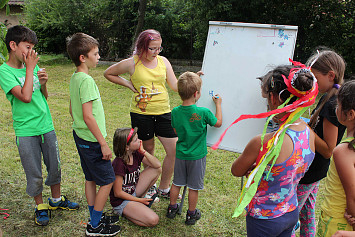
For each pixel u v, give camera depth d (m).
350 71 8.63
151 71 2.79
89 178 2.57
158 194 3.21
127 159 2.70
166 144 2.98
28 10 13.71
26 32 2.38
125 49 13.43
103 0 12.84
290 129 1.57
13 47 2.38
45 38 13.71
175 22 12.49
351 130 1.58
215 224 2.80
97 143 2.40
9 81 2.41
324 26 8.49
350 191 1.54
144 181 2.96
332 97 1.84
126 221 2.79
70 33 13.55
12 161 3.72
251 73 2.73
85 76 2.31
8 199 2.99
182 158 2.66
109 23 13.45
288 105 1.48
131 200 2.77
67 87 8.22
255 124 2.72
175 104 6.85
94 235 2.54
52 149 2.68
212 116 2.61
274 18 9.29
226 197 3.24
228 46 2.84
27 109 2.52
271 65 2.59
